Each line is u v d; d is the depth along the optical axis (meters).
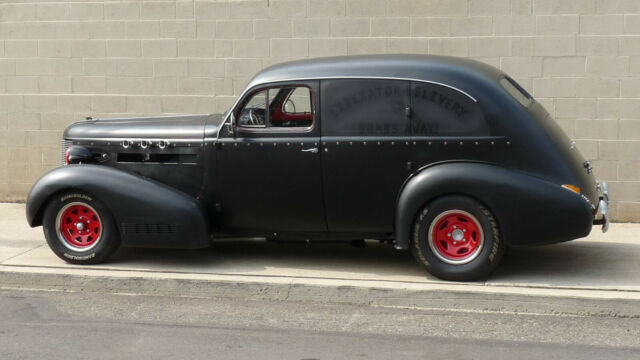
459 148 6.81
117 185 7.24
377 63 7.04
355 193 7.03
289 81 7.09
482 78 6.85
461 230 6.90
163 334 6.00
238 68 9.70
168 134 7.43
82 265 7.43
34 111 10.15
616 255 7.75
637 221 9.15
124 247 8.09
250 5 9.59
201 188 7.38
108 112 10.02
